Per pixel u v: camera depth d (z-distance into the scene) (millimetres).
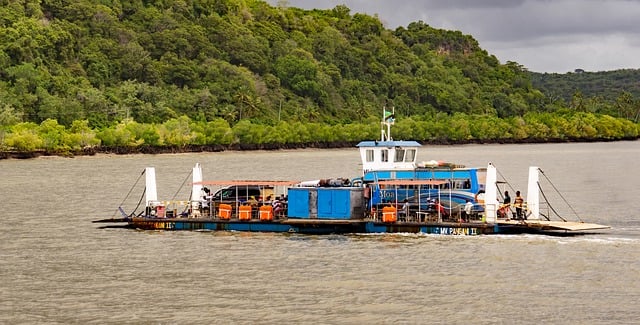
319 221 146875
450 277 116688
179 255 133875
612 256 129250
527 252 131875
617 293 108250
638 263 124375
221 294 109688
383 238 144000
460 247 135625
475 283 113625
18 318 100062
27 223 177250
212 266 125625
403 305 103812
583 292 108812
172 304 105312
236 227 152875
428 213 149500
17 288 113938
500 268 121625
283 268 123312
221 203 158625
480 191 151750
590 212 195375
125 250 139375
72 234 158500
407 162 163125
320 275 118812
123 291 111938
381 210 150500
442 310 101562
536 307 102500
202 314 101000
